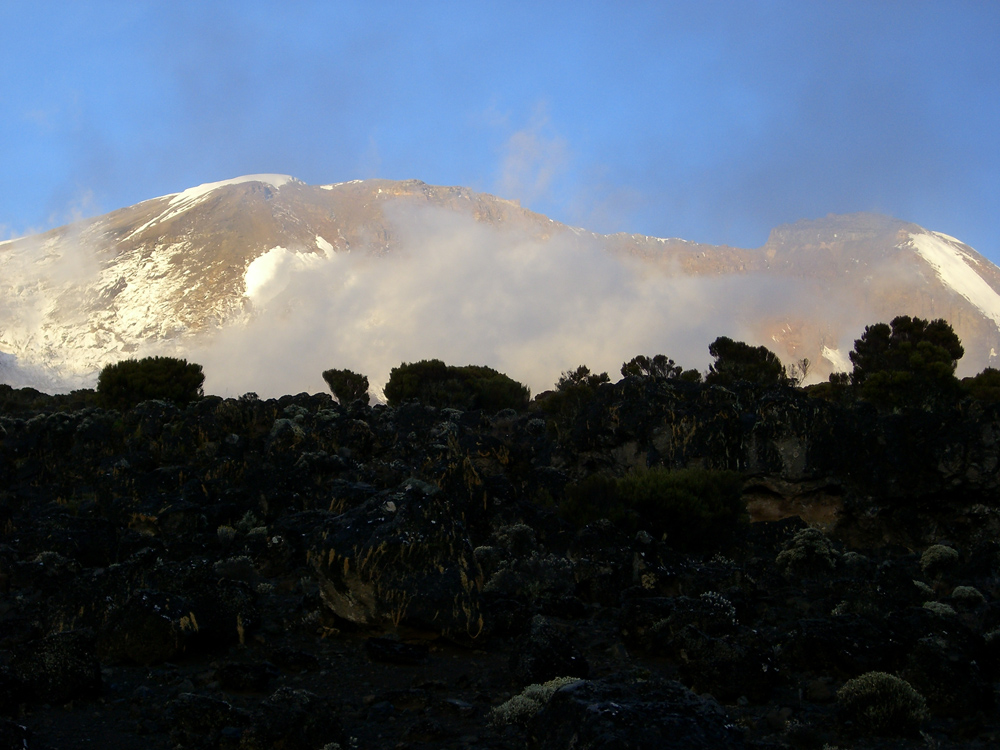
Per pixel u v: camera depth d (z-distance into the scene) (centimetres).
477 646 1143
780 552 1725
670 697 704
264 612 1259
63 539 1550
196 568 1185
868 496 2102
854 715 902
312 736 800
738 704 965
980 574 1548
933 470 2083
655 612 1172
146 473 1977
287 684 991
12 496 2127
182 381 3756
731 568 1495
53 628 1145
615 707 668
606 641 1189
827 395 3250
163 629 1046
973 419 2097
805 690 989
